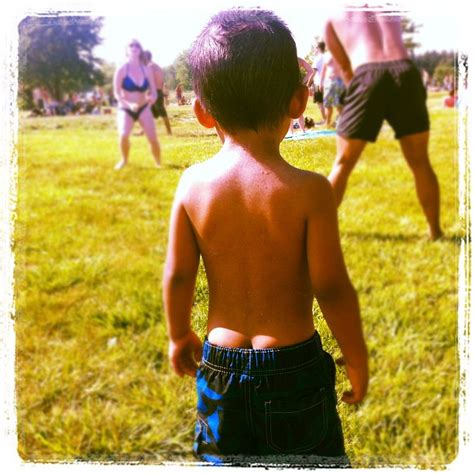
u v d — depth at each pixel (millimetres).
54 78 11086
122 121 5109
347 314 1329
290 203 1266
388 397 2123
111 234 3602
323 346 1481
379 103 3199
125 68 4910
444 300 2697
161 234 3609
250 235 1282
